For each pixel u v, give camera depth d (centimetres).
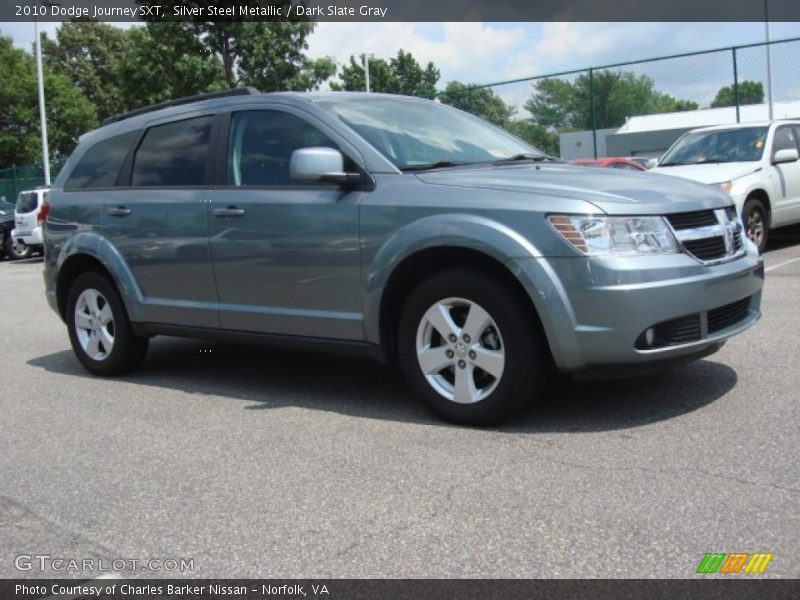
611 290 373
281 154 491
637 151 1727
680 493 321
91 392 564
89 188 612
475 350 412
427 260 429
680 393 454
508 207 396
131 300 569
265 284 491
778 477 330
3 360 702
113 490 371
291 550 299
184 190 536
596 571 268
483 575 271
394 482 355
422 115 524
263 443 423
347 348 463
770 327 609
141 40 2147
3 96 4694
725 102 1605
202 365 627
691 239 400
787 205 1059
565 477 346
